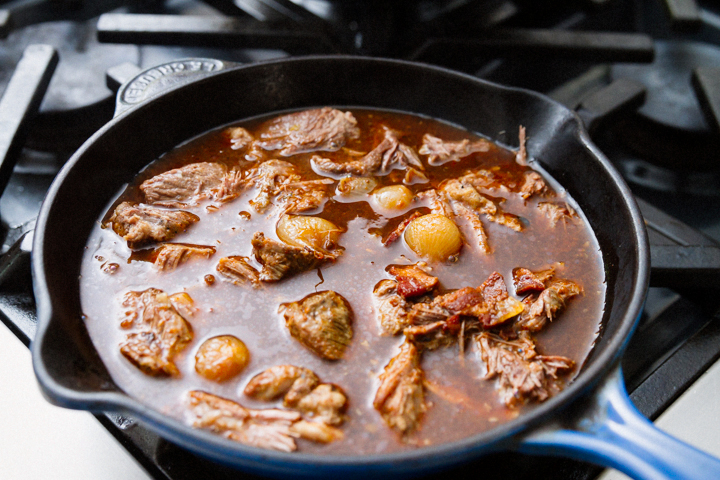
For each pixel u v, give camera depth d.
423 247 0.51
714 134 0.62
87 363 0.45
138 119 0.54
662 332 0.54
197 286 0.49
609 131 0.72
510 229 0.54
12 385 0.48
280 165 0.56
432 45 0.65
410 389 0.45
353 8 0.68
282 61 0.58
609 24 0.80
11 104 0.56
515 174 0.57
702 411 0.49
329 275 0.50
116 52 0.69
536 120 0.57
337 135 0.59
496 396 0.46
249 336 0.47
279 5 0.69
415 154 0.58
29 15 0.71
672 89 0.71
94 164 0.52
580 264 0.52
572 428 0.41
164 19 0.65
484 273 0.51
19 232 0.55
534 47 0.66
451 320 0.47
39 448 0.46
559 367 0.46
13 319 0.50
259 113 0.60
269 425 0.44
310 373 0.45
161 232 0.51
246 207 0.54
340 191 0.55
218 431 0.43
